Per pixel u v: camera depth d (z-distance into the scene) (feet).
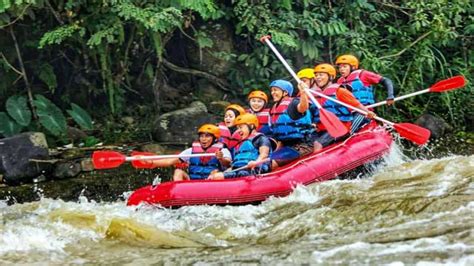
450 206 36.58
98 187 53.36
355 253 31.96
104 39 58.90
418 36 66.03
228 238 37.22
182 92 66.90
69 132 60.13
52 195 51.80
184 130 59.52
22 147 53.72
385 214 36.86
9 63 61.16
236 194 42.50
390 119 64.85
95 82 64.90
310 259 31.73
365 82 53.21
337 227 36.55
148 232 37.17
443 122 64.13
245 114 46.42
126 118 63.77
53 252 35.35
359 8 64.90
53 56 63.87
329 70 52.39
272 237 36.58
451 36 64.54
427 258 30.32
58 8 59.00
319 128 51.03
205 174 46.55
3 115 57.77
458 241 31.89
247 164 45.42
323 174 45.21
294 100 48.24
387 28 66.39
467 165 44.91
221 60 66.03
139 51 65.21
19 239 37.19
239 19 63.16
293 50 64.59
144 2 57.41
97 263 33.40
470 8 67.15
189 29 65.36
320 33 62.54
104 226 39.22
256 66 64.85
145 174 55.52
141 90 66.08
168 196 42.42
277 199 42.75
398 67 65.72
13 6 55.72
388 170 46.70
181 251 34.73
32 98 60.54
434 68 67.15
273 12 63.46
